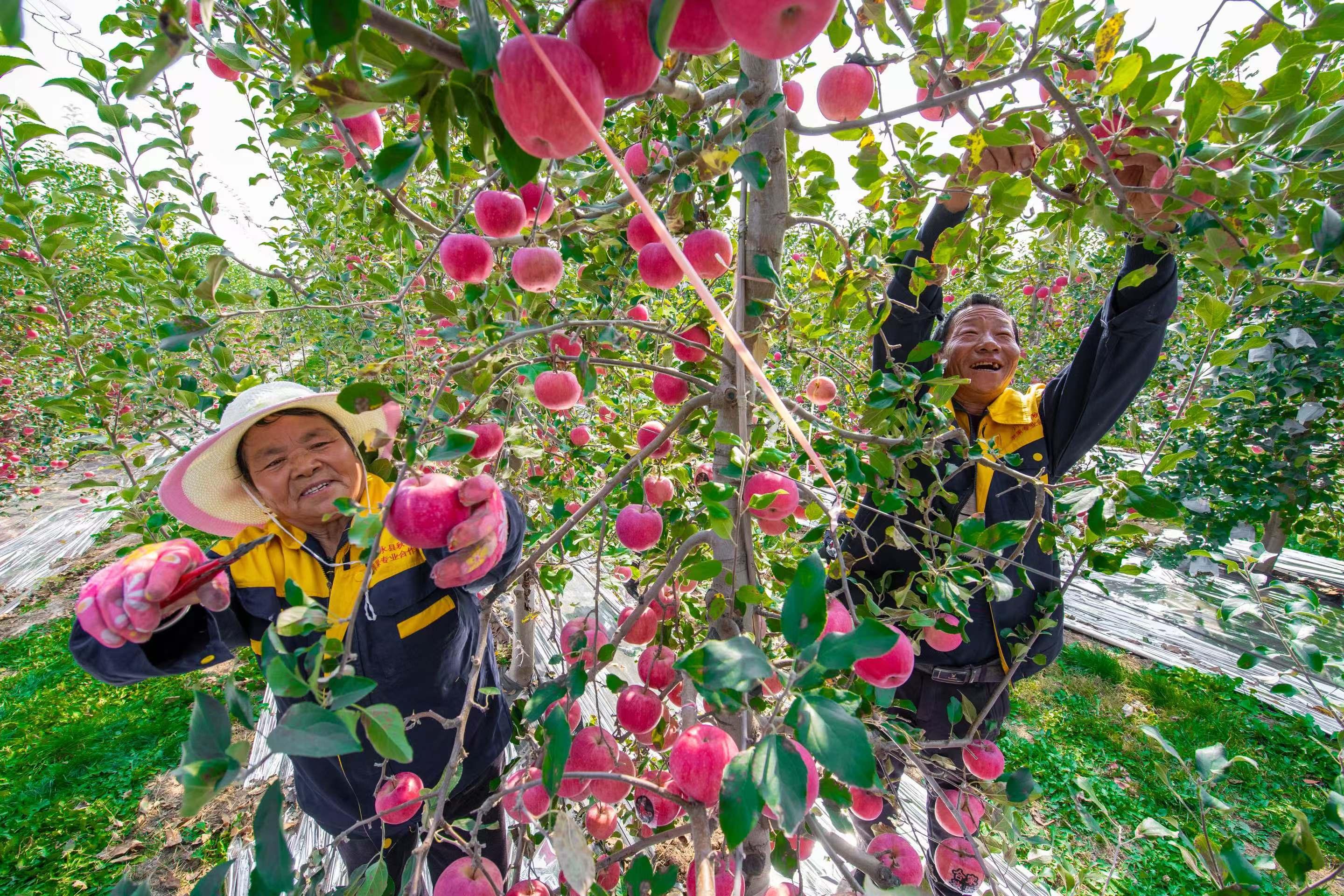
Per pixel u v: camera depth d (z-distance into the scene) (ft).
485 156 2.60
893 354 7.01
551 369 5.80
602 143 1.96
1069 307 19.31
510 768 4.75
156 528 7.63
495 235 4.78
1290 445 15.70
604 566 9.34
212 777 2.24
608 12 2.33
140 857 10.32
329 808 6.41
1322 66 3.34
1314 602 5.14
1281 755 12.05
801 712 2.32
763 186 3.97
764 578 6.55
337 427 5.53
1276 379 15.58
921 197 4.76
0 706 14.17
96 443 9.97
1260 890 4.01
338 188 10.89
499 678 7.41
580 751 4.42
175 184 7.63
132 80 2.11
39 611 18.83
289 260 13.39
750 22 2.09
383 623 5.65
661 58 2.02
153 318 10.17
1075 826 10.61
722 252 4.72
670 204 5.01
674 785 4.02
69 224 7.04
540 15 3.40
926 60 4.05
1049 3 3.48
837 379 8.87
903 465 5.38
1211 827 4.94
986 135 4.08
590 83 2.26
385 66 2.61
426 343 10.02
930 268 4.92
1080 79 4.32
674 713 6.05
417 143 2.59
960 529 4.77
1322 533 18.38
